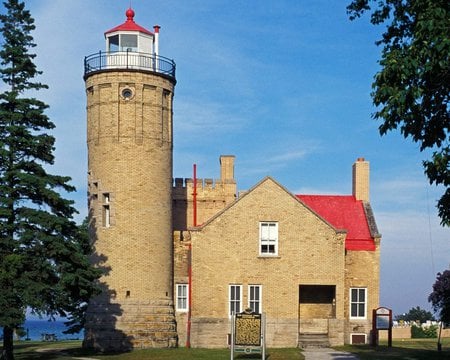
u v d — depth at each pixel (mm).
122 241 45781
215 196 55719
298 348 44625
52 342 57062
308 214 47938
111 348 44219
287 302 47125
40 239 36156
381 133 24094
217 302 47031
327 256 47562
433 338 61406
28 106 37406
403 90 22969
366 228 51156
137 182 46438
